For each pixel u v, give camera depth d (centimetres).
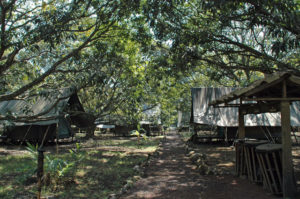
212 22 982
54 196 536
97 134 3231
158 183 645
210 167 799
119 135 2941
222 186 600
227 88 1766
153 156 1137
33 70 1098
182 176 726
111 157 1123
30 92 959
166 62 1033
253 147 631
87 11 920
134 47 1203
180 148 1548
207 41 897
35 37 746
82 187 613
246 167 680
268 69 866
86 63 963
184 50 938
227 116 1580
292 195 491
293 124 1455
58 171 630
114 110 1769
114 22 933
